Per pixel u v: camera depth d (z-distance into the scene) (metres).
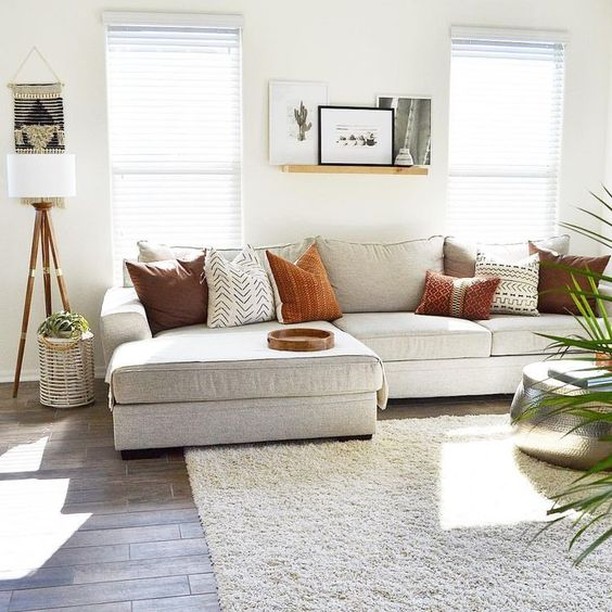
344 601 2.44
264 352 3.88
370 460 3.67
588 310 2.15
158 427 3.73
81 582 2.60
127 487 3.40
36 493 3.34
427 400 4.75
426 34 5.41
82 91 5.06
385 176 5.49
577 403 1.52
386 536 2.89
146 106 5.19
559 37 5.59
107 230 5.19
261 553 2.76
